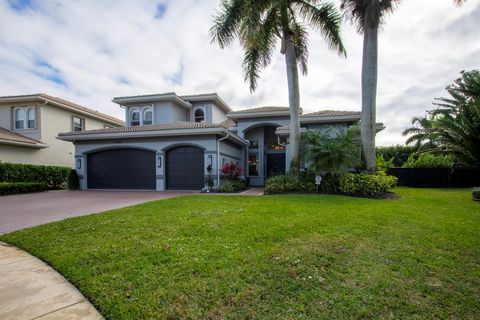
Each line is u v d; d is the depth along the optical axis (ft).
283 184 37.29
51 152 63.46
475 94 53.42
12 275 10.33
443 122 52.70
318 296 8.19
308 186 36.47
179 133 46.68
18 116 62.44
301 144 39.78
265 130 65.72
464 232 14.98
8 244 14.56
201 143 47.80
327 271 9.93
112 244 13.32
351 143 34.86
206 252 11.82
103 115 79.25
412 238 13.85
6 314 7.55
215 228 15.99
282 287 8.74
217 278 9.38
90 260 11.34
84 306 8.05
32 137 61.00
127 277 9.61
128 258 11.40
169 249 12.31
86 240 14.23
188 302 7.92
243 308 7.60
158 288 8.75
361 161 36.04
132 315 7.34
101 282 9.31
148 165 50.75
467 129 49.16
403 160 71.61
